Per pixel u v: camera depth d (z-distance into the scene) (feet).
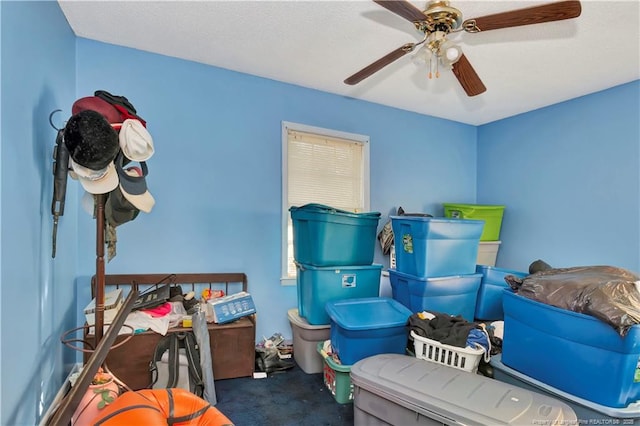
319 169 10.78
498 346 7.57
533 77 9.43
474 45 7.77
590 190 10.38
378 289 8.84
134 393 4.50
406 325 7.09
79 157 4.65
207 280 9.00
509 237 12.73
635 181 9.40
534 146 11.96
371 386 5.32
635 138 9.43
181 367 6.66
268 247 9.86
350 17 6.88
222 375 7.90
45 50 5.78
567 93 10.49
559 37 7.41
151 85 8.50
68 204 7.03
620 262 9.66
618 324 4.73
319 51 8.30
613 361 4.90
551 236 11.40
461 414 4.33
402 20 6.95
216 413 4.63
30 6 5.09
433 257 8.39
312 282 8.30
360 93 10.85
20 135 4.63
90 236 7.86
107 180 5.04
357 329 6.70
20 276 4.57
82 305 7.74
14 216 4.41
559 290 5.64
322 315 8.34
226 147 9.35
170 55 8.64
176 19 7.05
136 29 7.45
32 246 4.99
